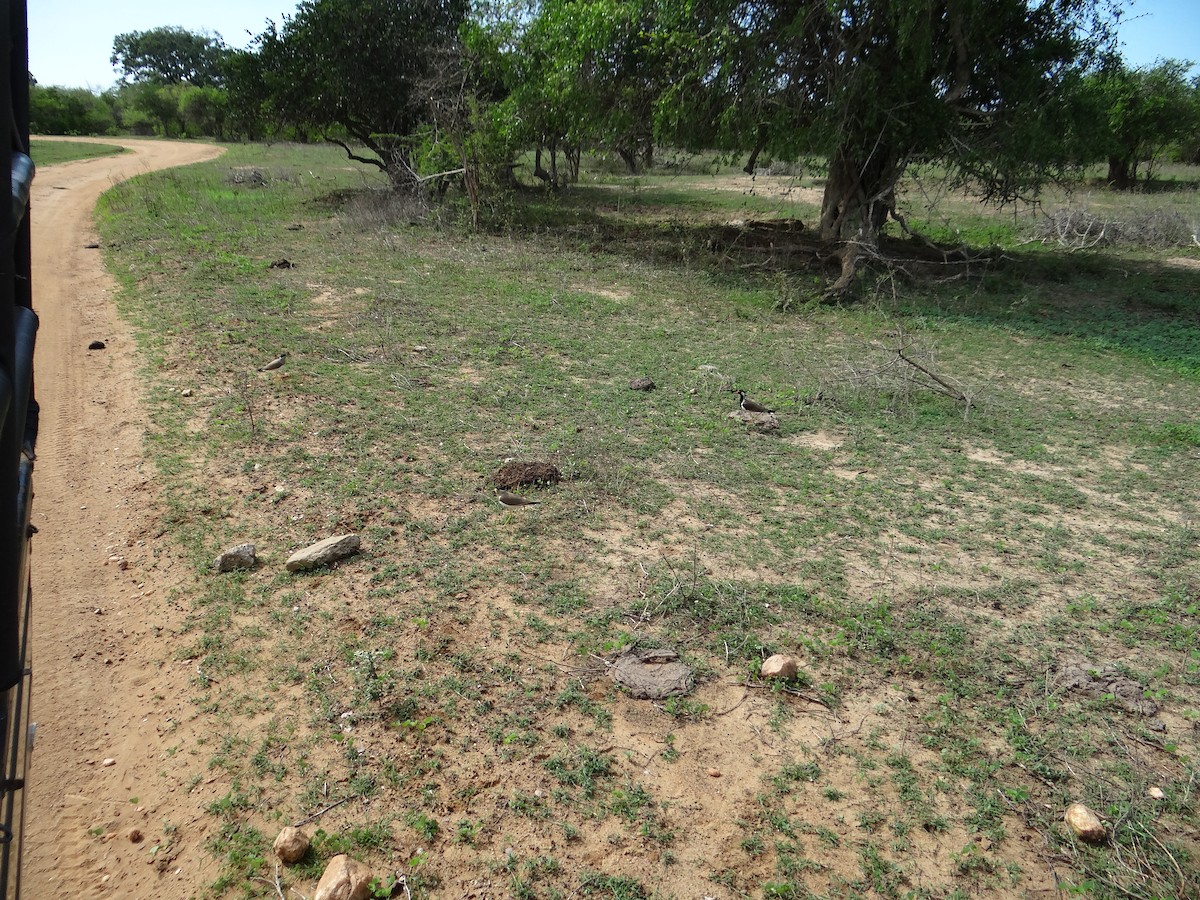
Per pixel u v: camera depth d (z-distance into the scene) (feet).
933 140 43.62
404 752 11.48
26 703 8.36
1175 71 96.37
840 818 10.73
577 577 15.61
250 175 85.20
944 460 21.91
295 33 67.92
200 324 31.07
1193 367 31.68
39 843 10.10
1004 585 16.05
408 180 63.21
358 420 22.71
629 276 43.24
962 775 11.48
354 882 9.36
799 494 19.49
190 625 14.10
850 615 14.76
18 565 5.43
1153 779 11.50
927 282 45.03
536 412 23.73
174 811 10.61
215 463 20.06
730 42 42.37
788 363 29.53
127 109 214.28
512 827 10.42
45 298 35.35
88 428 22.27
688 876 9.86
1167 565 17.07
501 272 42.65
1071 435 24.25
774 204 77.56
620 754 11.61
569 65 48.11
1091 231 61.72
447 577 15.40
